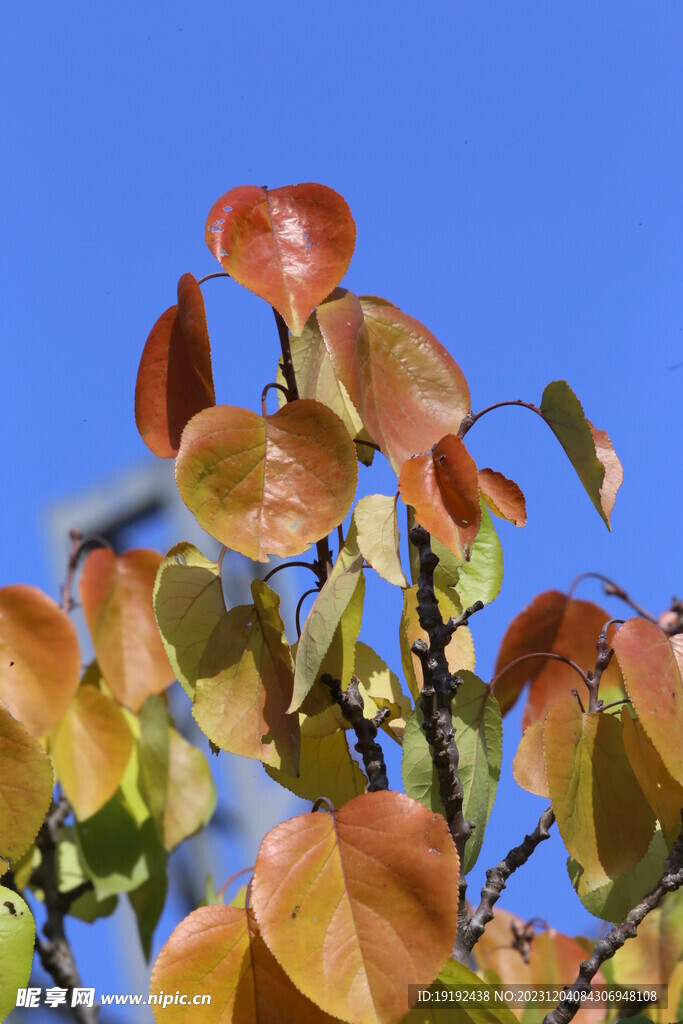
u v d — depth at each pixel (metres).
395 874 0.91
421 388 1.01
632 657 0.95
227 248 0.99
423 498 0.95
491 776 0.97
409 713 1.03
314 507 0.96
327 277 0.99
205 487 0.95
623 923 0.96
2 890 0.94
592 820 0.98
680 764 0.94
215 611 0.98
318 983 0.90
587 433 0.98
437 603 0.96
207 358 0.98
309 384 1.05
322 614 0.95
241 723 0.97
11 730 0.95
